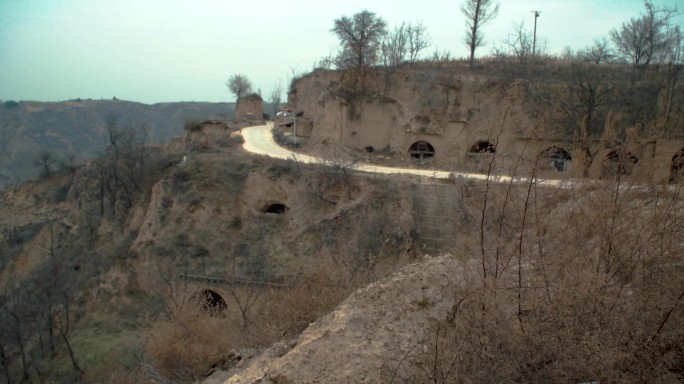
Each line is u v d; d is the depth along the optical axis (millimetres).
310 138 38594
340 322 7406
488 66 40156
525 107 28328
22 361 23891
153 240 26484
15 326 25000
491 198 7297
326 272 16641
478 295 6109
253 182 27188
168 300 22828
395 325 7324
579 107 28766
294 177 26531
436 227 21281
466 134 33625
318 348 6941
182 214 26750
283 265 23156
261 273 23062
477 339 5828
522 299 6074
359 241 21891
